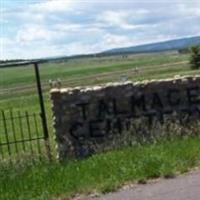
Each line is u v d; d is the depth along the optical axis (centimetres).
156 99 1460
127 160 1065
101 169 1018
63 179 980
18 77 15938
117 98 1436
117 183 919
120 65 17062
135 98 1450
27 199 899
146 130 1429
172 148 1145
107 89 1432
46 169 1119
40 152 1313
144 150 1162
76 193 903
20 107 3984
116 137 1412
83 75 11000
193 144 1180
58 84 3488
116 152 1199
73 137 1406
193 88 1478
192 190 838
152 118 1456
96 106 1423
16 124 2700
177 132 1411
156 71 8369
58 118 1405
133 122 1437
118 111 1436
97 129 1422
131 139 1388
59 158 1358
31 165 1223
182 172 968
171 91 1470
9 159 1256
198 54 8162
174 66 9994
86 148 1398
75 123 1409
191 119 1473
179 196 813
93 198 869
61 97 1406
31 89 6888
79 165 1108
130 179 942
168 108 1467
